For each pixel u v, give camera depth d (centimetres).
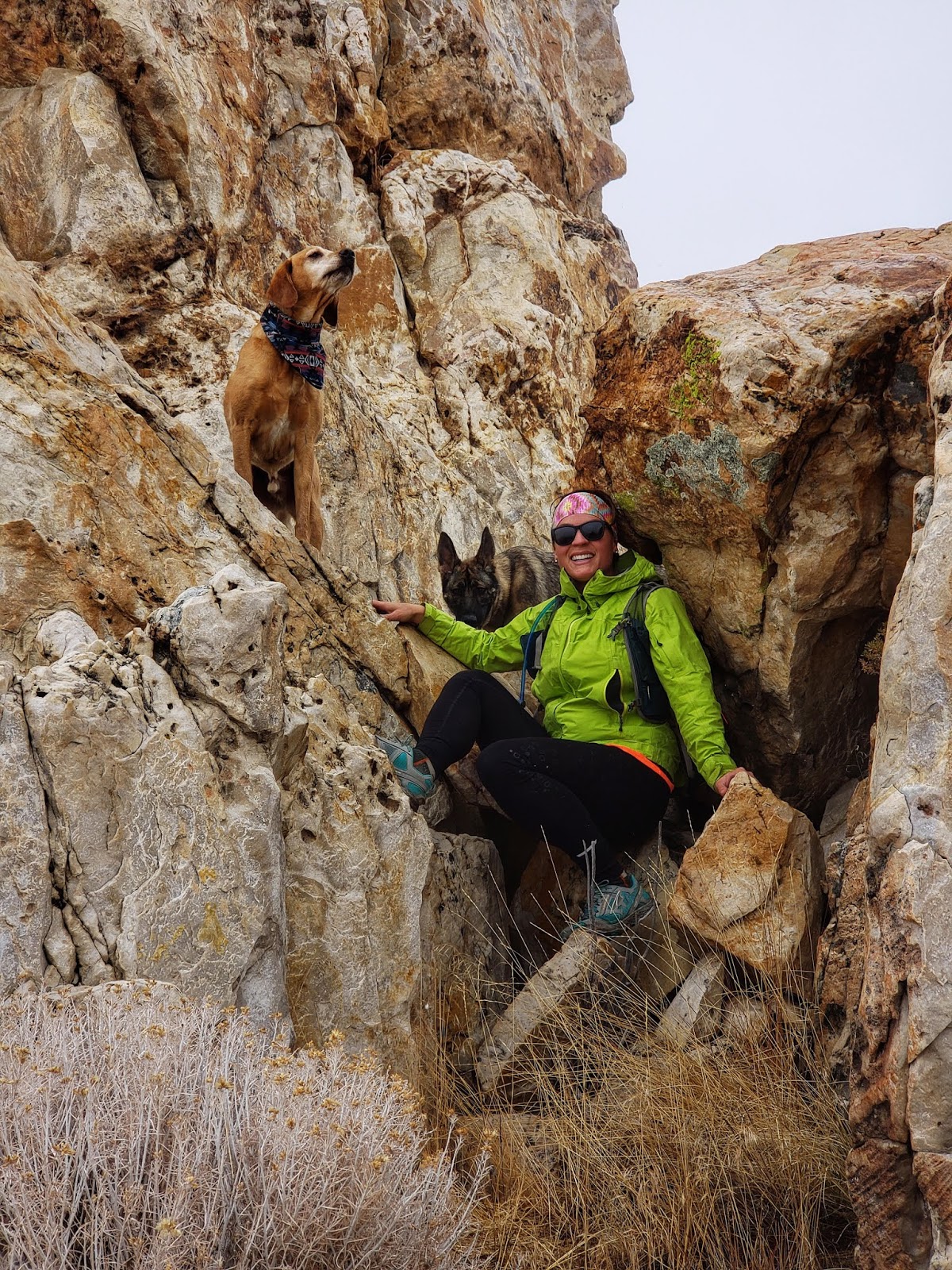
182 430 420
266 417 487
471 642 487
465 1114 329
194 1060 214
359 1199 197
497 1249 267
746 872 362
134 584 381
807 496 408
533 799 406
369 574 560
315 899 321
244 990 285
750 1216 285
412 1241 205
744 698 454
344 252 486
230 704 305
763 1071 325
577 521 448
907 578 265
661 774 424
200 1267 182
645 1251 271
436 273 723
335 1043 244
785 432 386
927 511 282
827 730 459
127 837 278
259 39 651
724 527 420
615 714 434
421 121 779
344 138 696
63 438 383
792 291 414
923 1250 232
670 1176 290
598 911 388
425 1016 346
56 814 273
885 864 246
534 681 469
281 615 322
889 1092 234
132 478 396
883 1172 237
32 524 360
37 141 546
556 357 741
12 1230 181
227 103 603
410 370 682
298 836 325
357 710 431
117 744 282
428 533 607
